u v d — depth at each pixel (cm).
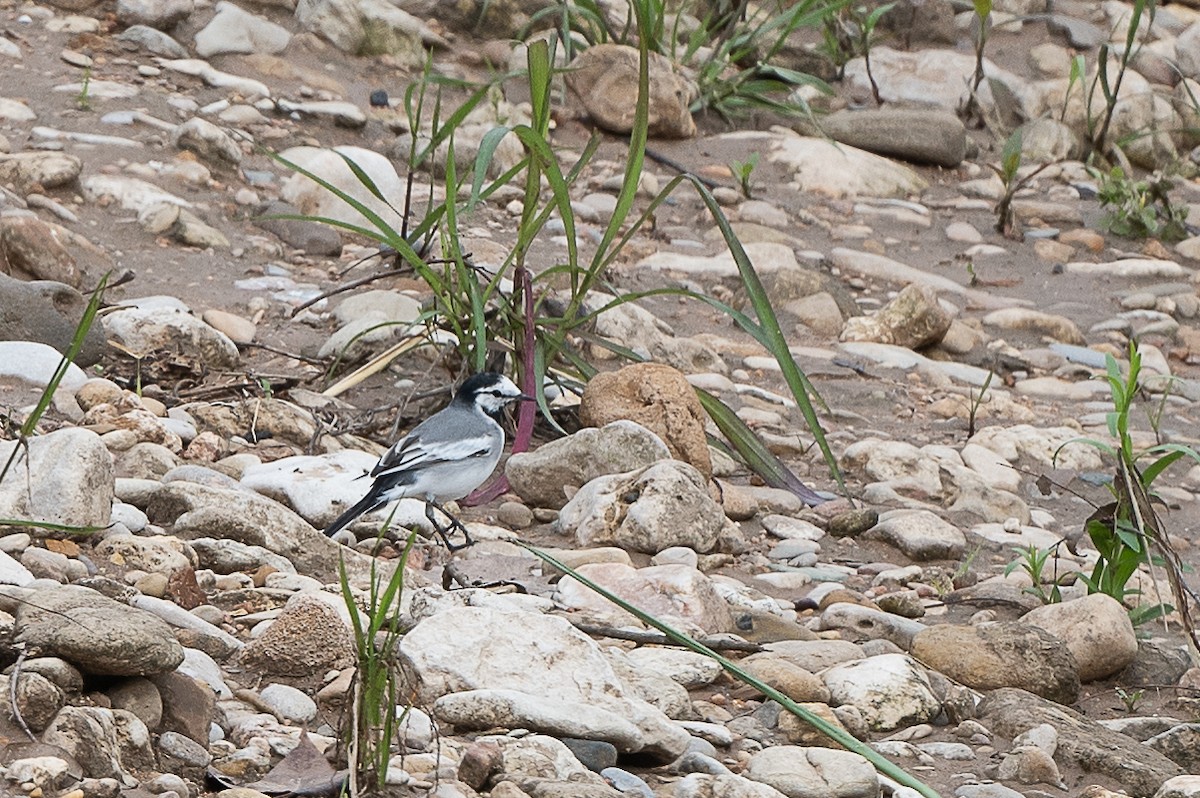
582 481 1109
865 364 1519
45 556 784
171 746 623
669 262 1650
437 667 712
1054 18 2406
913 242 1838
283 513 920
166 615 755
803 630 911
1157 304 1739
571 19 2056
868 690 801
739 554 1082
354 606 598
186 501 923
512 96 1969
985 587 1035
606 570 919
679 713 761
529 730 688
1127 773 749
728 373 1449
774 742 756
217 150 1614
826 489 1231
